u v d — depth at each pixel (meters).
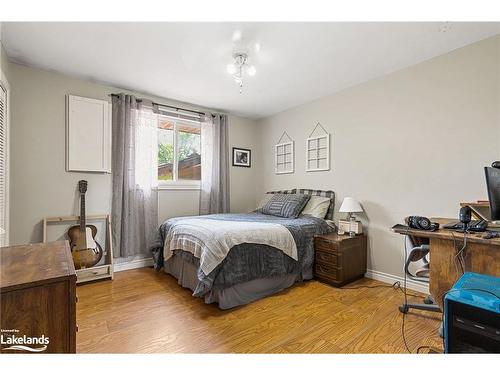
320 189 3.50
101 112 2.97
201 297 2.36
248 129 4.50
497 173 1.47
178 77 2.83
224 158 4.09
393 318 1.98
